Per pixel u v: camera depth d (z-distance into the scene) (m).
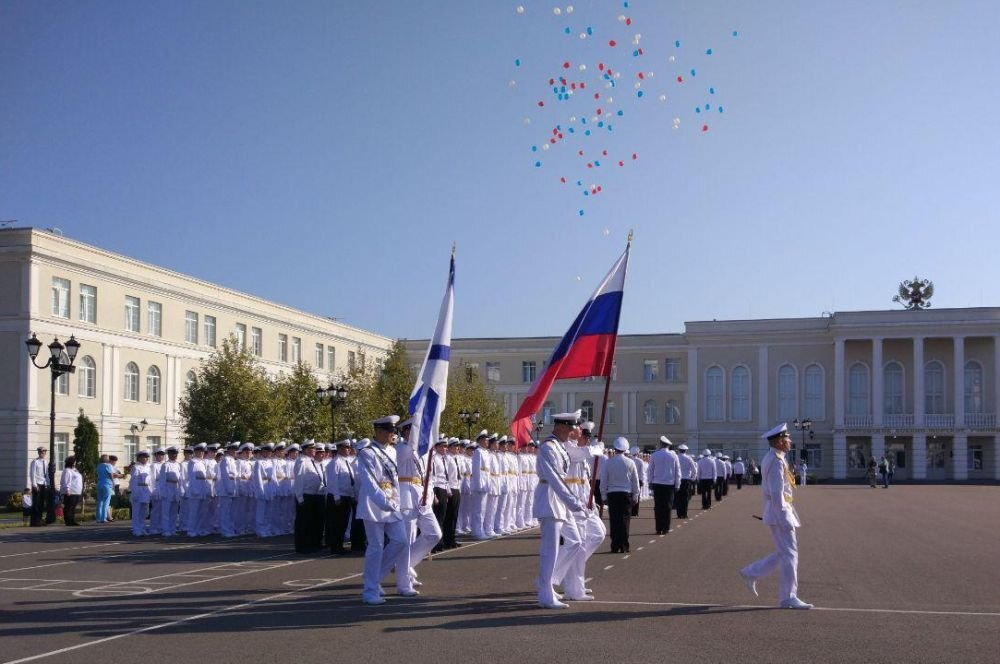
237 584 14.88
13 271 43.62
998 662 9.21
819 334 80.31
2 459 43.25
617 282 14.85
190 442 43.31
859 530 25.44
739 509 36.53
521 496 26.77
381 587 14.07
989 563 17.62
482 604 12.71
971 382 77.12
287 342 64.38
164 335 52.19
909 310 77.00
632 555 19.19
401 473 14.03
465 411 49.97
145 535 25.48
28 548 21.55
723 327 82.19
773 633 10.59
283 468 24.64
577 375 14.85
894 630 10.77
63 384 45.06
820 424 79.62
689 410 82.31
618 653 9.60
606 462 19.94
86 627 11.19
